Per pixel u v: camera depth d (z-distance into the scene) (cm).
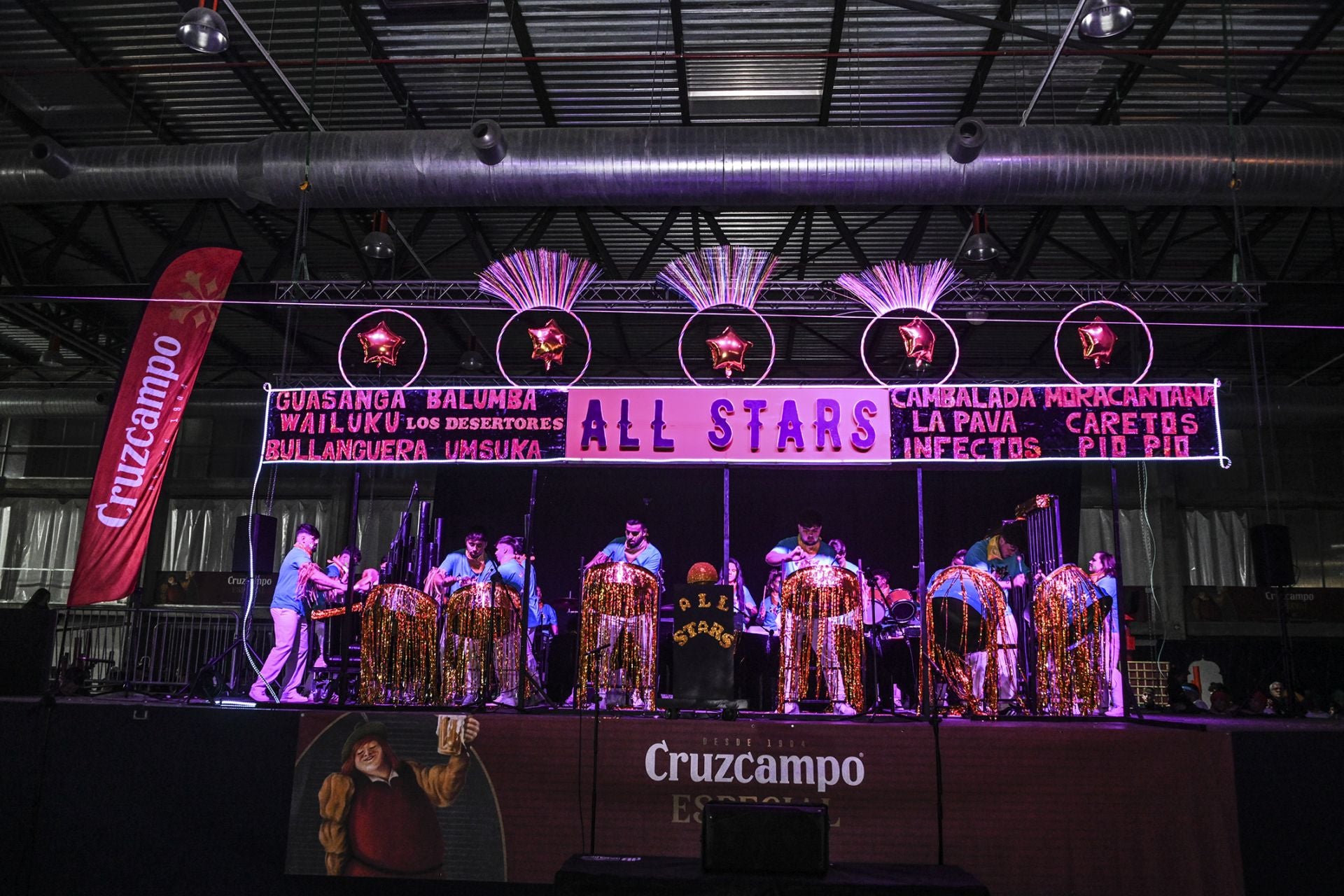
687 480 1307
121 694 735
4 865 582
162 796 584
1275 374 1551
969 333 1417
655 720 562
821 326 1380
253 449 1709
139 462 748
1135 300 952
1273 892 522
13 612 701
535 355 768
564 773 561
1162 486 1577
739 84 882
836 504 1295
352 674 793
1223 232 1100
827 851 440
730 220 1098
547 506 1308
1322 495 1569
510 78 875
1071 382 670
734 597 624
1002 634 688
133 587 732
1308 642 1520
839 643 621
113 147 867
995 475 1290
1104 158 789
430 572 773
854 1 761
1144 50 816
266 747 584
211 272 803
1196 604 1557
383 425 670
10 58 859
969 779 543
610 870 443
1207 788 532
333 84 888
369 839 565
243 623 710
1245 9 766
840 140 805
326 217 1091
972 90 880
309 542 743
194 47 649
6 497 1684
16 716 599
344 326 1412
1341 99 878
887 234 1133
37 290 1001
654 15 787
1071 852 533
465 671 643
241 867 571
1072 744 545
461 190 828
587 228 1057
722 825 442
